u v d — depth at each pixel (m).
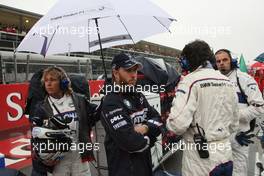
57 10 2.31
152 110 2.35
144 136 2.04
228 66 2.91
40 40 2.57
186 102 1.99
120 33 2.94
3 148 5.43
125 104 2.05
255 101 2.77
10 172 2.15
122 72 2.05
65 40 2.58
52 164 2.36
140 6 2.37
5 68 8.13
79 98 2.56
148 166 2.19
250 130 2.86
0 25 12.39
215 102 1.98
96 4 2.19
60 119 2.41
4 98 6.95
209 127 1.97
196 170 2.01
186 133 2.10
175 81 4.89
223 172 1.96
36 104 2.55
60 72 2.46
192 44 2.10
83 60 10.70
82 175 2.57
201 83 2.00
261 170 3.71
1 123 6.82
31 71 8.80
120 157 2.05
